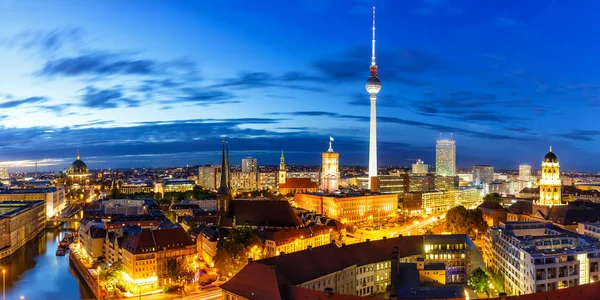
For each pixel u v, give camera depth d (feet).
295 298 546.26
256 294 571.28
